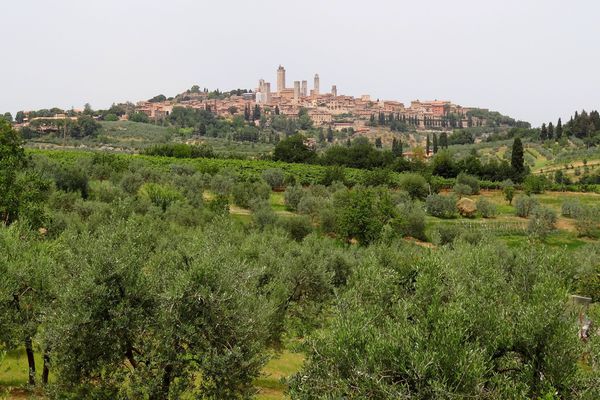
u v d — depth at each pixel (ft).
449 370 33.22
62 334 39.60
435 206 245.86
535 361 37.58
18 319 50.88
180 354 41.47
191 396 44.47
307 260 83.76
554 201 277.64
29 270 52.90
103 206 146.92
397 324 37.83
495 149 519.60
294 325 73.10
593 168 355.56
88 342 40.60
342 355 36.40
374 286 49.16
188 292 42.45
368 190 205.36
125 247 43.93
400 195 253.65
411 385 33.96
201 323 42.29
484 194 305.32
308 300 80.89
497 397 33.91
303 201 214.90
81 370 41.04
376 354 34.99
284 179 274.16
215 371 41.42
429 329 37.17
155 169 241.76
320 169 329.52
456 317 37.14
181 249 56.03
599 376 35.70
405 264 67.36
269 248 98.58
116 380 41.93
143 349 42.01
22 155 164.04
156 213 156.46
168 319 41.39
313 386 37.37
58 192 160.45
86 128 524.93
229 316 43.65
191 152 371.76
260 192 232.94
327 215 198.18
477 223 224.74
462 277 54.08
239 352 42.27
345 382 34.88
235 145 581.53
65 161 229.86
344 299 45.19
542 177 314.14
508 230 213.05
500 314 41.34
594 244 188.55
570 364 36.11
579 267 94.02
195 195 202.39
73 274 45.91
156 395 40.93
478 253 63.21
